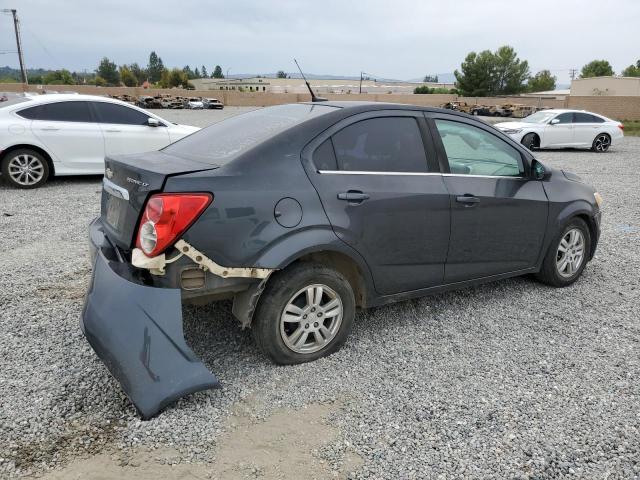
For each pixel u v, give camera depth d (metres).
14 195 8.37
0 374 3.20
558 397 3.18
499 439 2.78
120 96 51.53
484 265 4.23
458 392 3.20
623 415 3.01
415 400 3.11
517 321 4.22
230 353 3.55
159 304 2.85
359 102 3.78
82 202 7.97
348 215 3.35
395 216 3.56
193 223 2.87
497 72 76.50
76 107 9.16
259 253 3.06
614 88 68.50
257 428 2.81
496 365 3.53
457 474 2.53
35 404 2.92
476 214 4.00
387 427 2.86
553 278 4.83
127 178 3.08
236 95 54.44
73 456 2.55
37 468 2.47
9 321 3.91
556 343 3.87
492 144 4.27
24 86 51.75
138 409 2.74
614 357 3.68
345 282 3.44
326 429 2.83
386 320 4.18
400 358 3.59
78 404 2.93
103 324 2.82
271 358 3.36
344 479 2.48
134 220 3.00
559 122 17.55
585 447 2.73
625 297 4.77
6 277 4.80
